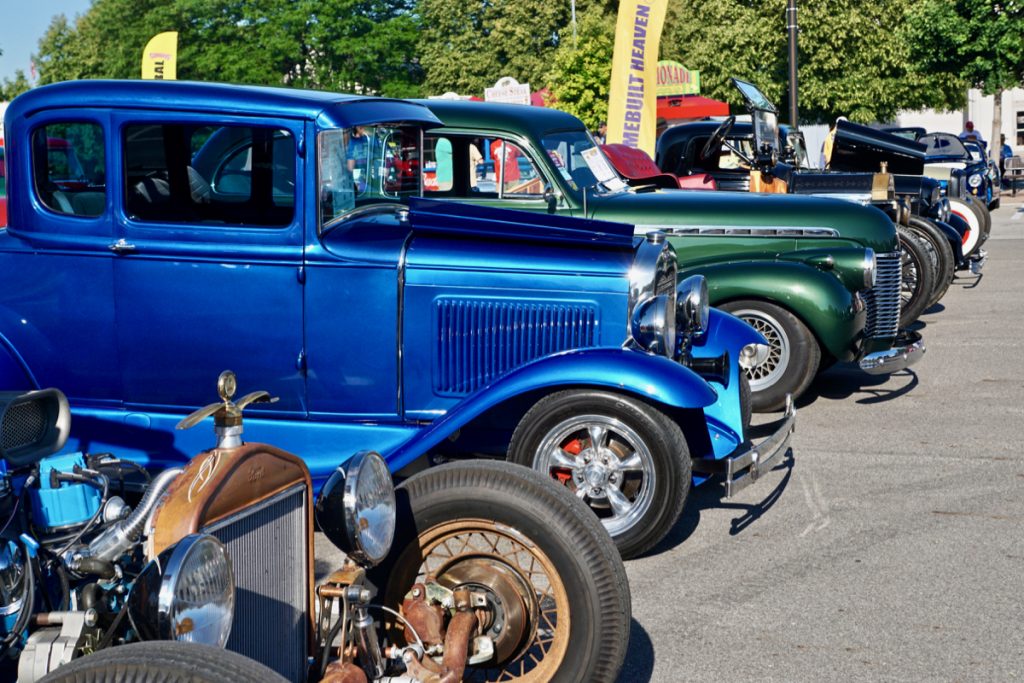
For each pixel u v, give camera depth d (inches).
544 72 1354.6
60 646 110.3
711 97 1257.4
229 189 200.7
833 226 309.0
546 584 149.7
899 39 1138.7
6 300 208.4
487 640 130.5
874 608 177.9
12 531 121.6
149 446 207.5
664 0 512.7
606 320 199.5
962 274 584.7
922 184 485.1
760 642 166.6
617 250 203.3
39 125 203.2
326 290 199.8
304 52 1279.5
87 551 115.1
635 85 521.3
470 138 299.6
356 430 203.5
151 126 198.7
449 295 200.5
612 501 191.8
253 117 196.7
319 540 212.2
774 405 291.9
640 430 187.6
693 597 184.2
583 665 130.1
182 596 93.3
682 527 219.1
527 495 131.8
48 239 205.0
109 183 201.5
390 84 1310.3
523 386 186.7
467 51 1413.6
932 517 219.8
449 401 202.8
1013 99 1513.3
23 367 209.2
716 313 235.1
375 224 208.1
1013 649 161.9
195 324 202.8
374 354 201.6
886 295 311.6
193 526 101.2
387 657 124.3
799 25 1201.4
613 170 327.0
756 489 241.8
